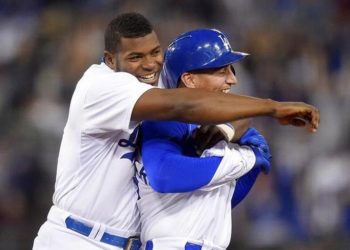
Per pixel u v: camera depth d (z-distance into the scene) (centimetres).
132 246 1731
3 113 3975
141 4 4619
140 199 1686
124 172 1692
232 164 1602
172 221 1630
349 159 3859
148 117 1557
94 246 1725
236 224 3556
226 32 4591
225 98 1507
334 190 3747
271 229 3628
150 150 1617
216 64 1614
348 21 4741
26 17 4712
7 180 3647
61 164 1742
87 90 1645
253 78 4231
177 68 1647
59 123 3897
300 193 3756
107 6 4628
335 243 3559
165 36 4416
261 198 3688
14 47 4519
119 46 1678
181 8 4612
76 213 1730
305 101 4194
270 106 1490
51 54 4275
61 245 1734
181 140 1656
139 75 1681
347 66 4466
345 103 4166
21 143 3747
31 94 4106
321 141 3959
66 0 4741
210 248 1634
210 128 1652
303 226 3666
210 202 1636
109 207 1712
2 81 4238
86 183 1712
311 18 4725
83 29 4403
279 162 3819
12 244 3503
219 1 4709
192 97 1516
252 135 1711
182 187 1576
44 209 3606
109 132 1652
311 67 4347
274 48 4403
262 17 4728
